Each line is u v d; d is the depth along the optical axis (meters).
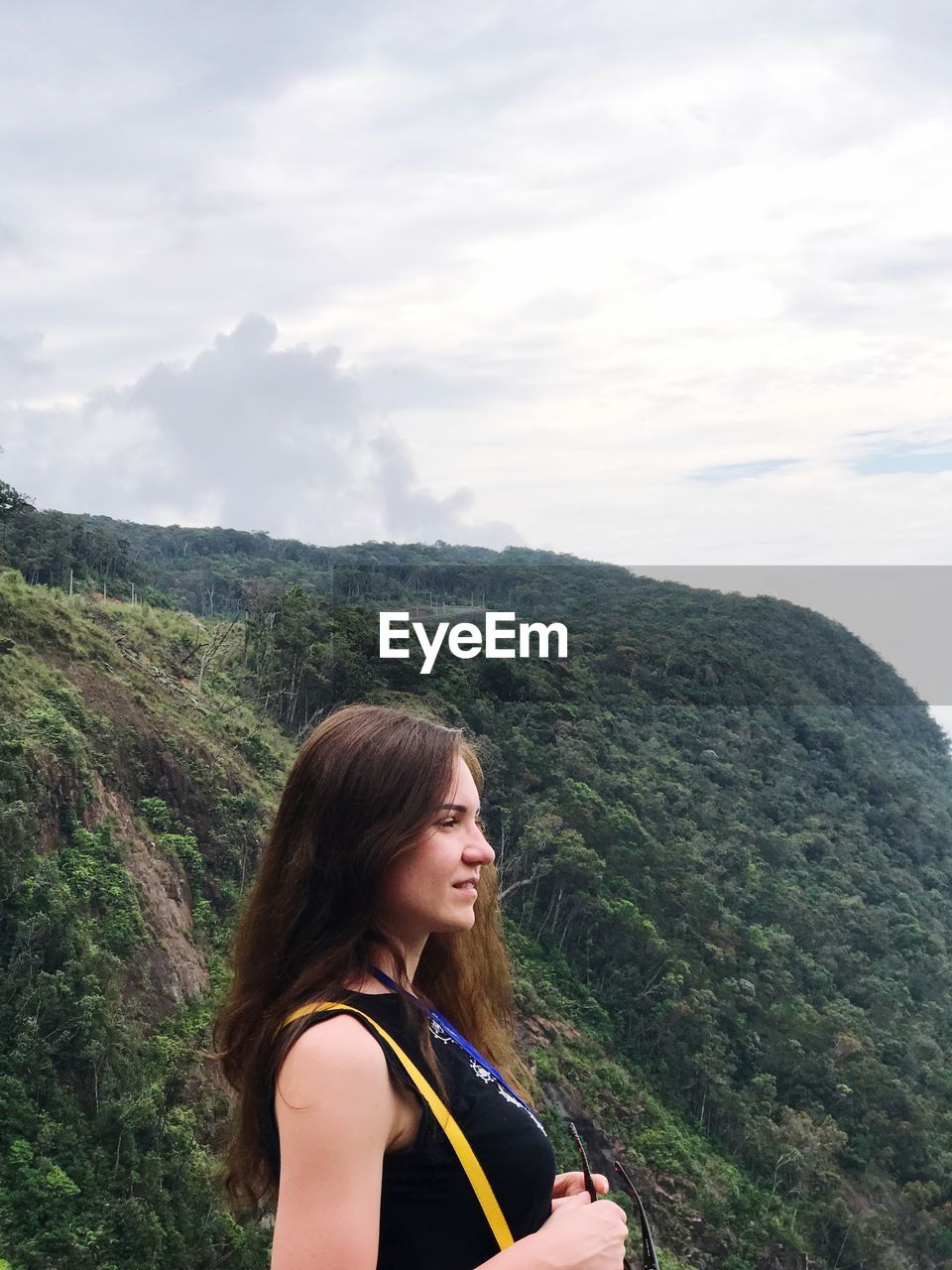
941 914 68.38
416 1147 1.81
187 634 56.47
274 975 2.05
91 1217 24.89
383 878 2.04
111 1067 28.88
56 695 40.06
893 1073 49.00
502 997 2.55
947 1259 42.16
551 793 53.72
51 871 31.81
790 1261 37.47
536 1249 1.75
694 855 55.81
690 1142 40.97
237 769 44.34
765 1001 49.78
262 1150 1.97
